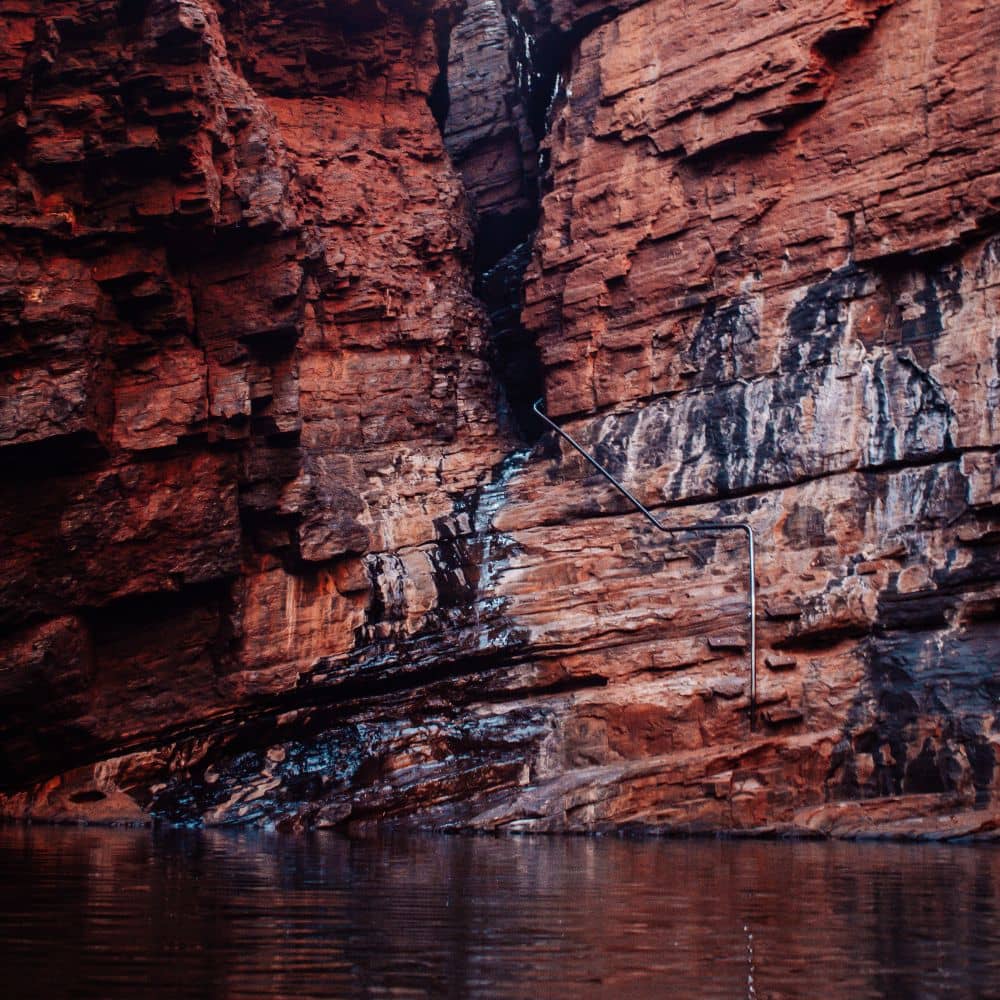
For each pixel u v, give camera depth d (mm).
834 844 16547
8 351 21922
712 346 23906
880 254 22031
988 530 19953
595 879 10992
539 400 26422
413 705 22781
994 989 5961
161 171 22859
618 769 19672
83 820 21797
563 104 27875
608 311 25516
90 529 22578
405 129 28594
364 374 26297
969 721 18625
